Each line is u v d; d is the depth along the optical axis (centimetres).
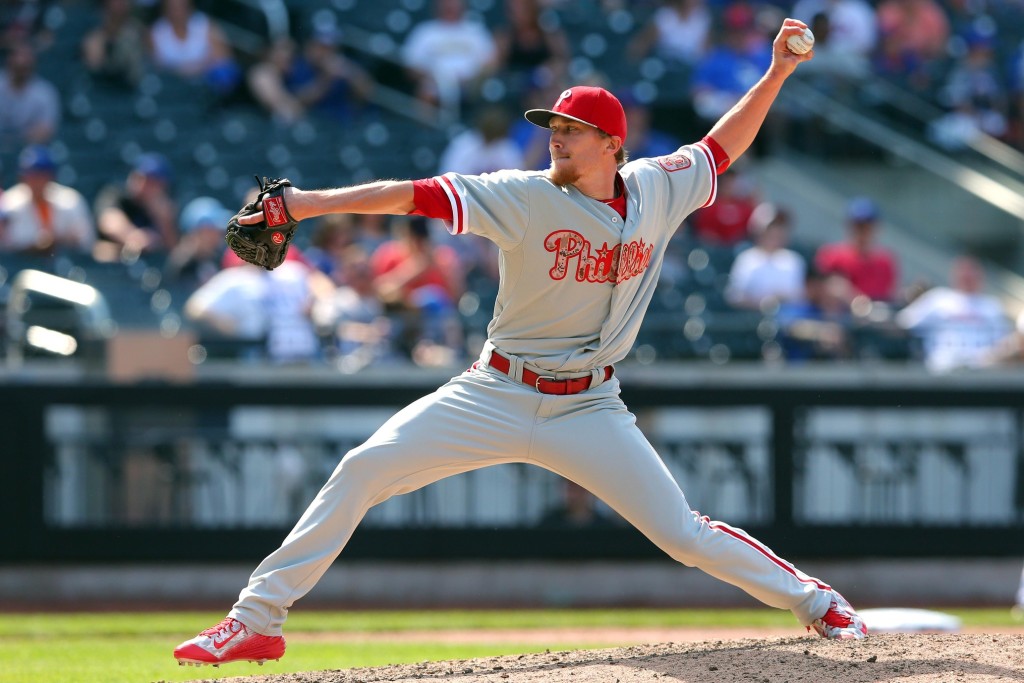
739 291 4297
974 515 3806
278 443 3653
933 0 6444
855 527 3762
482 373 1700
